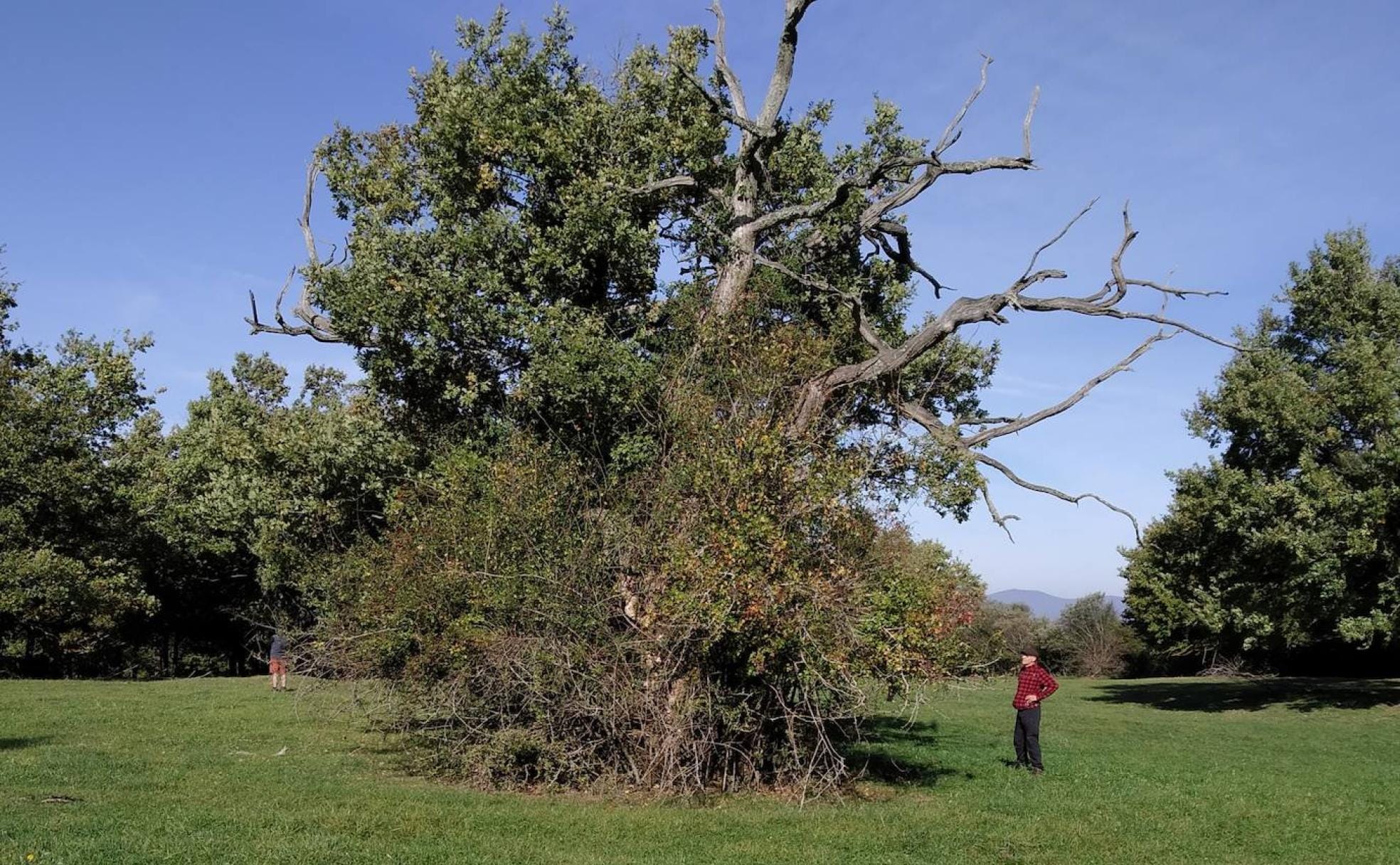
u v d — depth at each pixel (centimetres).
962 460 1435
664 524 1248
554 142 1708
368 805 1116
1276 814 1254
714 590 1106
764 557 1110
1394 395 2762
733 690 1229
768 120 1706
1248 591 2998
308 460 2520
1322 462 2969
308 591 2006
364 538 1944
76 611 3173
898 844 1014
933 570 1283
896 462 1389
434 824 1028
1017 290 1523
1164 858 998
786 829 1059
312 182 1981
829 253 1884
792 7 1661
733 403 1320
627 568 1277
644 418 1516
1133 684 4312
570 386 1505
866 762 1584
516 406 1639
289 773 1328
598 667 1222
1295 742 2175
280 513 2642
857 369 1466
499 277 1653
